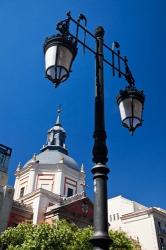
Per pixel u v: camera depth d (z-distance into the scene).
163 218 58.34
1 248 29.27
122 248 31.19
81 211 43.03
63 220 33.91
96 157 6.13
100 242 5.07
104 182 5.74
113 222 64.94
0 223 34.84
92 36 7.55
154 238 54.09
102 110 6.69
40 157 54.38
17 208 40.44
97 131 6.43
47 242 28.05
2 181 37.34
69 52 6.58
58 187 47.94
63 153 58.31
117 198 68.25
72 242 28.97
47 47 6.64
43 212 41.81
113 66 7.97
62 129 63.22
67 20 7.00
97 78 7.03
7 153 38.84
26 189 48.75
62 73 6.43
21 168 53.62
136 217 58.84
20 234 29.67
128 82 8.27
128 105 7.79
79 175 52.22
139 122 7.75
